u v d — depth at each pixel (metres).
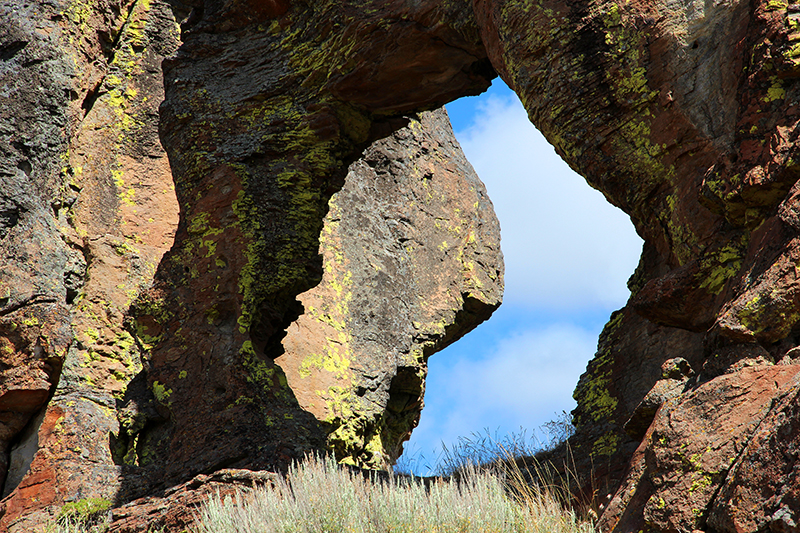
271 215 10.34
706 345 5.66
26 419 11.32
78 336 12.44
